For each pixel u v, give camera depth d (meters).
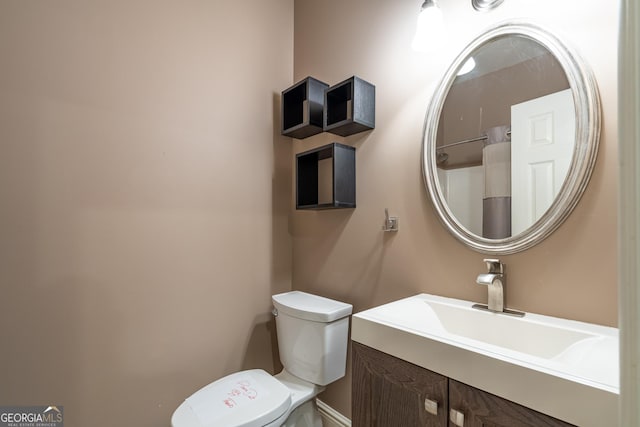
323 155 1.62
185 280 1.49
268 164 1.79
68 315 1.21
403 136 1.31
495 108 1.04
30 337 1.14
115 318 1.31
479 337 0.98
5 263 1.11
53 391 1.18
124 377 1.32
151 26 1.41
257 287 1.73
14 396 1.12
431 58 1.21
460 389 0.70
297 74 1.89
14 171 1.12
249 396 1.20
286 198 1.87
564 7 0.90
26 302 1.14
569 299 0.88
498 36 1.03
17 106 1.12
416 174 1.25
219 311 1.59
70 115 1.22
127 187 1.34
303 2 1.87
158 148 1.42
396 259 1.32
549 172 0.92
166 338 1.43
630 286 0.36
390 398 0.84
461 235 1.10
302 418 1.39
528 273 0.95
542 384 0.59
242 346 1.67
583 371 0.59
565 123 0.89
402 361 0.82
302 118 1.79
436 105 1.19
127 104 1.34
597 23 0.84
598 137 0.83
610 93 0.82
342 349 1.40
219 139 1.60
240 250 1.67
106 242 1.29
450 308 1.05
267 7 1.82
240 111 1.69
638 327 0.35
